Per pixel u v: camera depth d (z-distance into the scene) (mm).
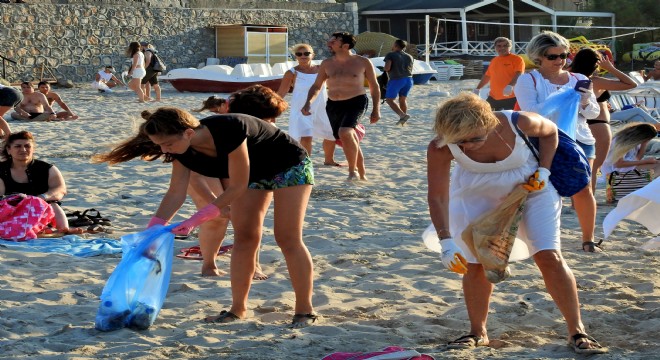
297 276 5770
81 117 21953
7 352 5145
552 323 5758
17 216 8391
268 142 5523
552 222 4996
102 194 11094
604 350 4988
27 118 20844
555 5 58688
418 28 51625
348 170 12852
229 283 6887
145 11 38406
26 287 6719
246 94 6047
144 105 25672
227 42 40844
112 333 5586
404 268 7309
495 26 54750
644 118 17922
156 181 12203
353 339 5414
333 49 11797
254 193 5668
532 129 4875
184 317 5973
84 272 7207
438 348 5199
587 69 8508
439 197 4938
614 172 10164
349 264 7484
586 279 6777
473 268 5227
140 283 5621
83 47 36781
